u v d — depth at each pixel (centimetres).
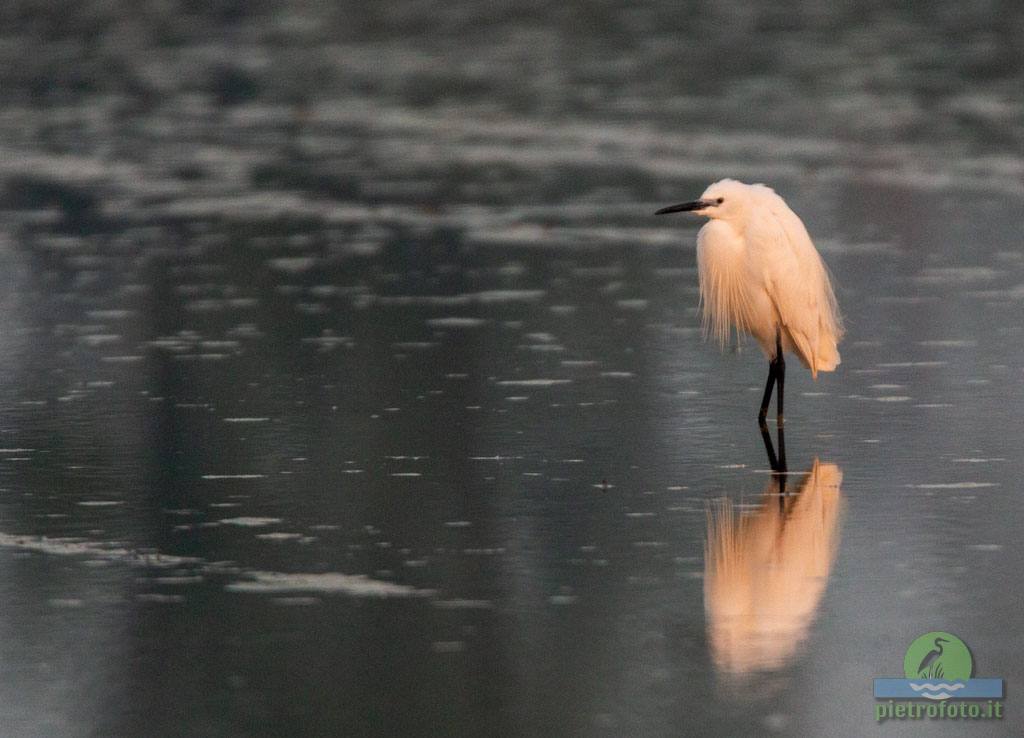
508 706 862
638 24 4400
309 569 1048
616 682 888
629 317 1789
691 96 3344
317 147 3012
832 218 2273
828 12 4447
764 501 1175
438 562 1060
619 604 987
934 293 1852
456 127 3169
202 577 1037
